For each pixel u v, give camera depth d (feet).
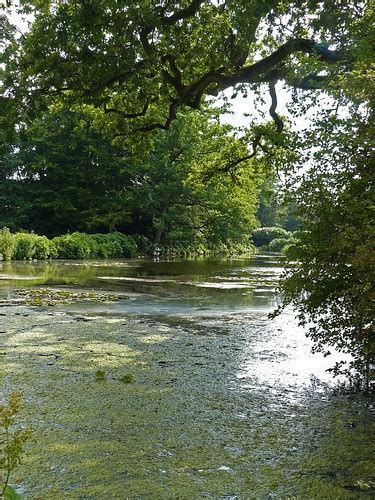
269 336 28.27
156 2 40.22
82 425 14.52
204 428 14.55
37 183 145.48
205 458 12.59
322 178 17.53
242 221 148.87
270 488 11.18
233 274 74.59
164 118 58.44
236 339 27.32
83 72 42.70
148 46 41.60
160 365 21.53
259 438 13.93
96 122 58.65
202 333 28.94
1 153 45.52
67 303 40.52
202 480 11.44
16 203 139.95
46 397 16.90
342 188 17.34
